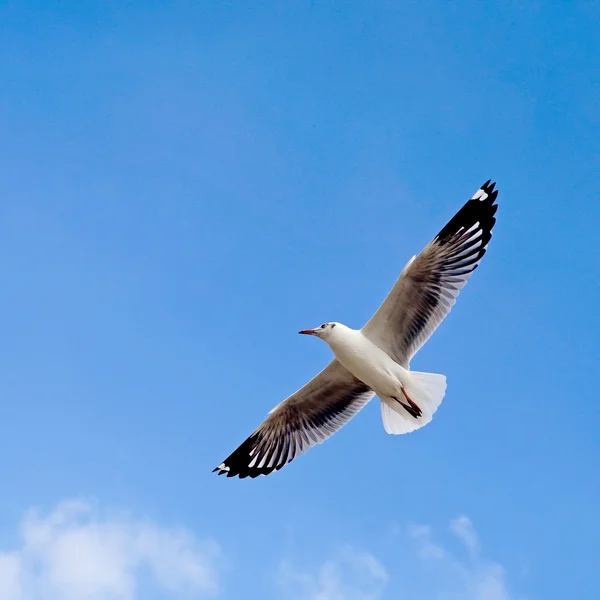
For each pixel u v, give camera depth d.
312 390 13.91
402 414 12.98
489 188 12.45
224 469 14.53
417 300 12.74
